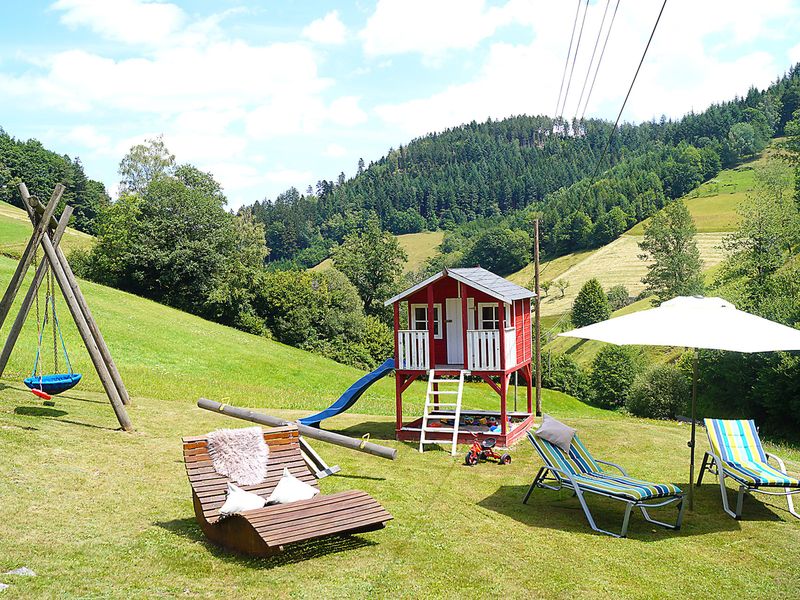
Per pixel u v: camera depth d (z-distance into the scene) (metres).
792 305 41.25
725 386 40.47
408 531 9.02
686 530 9.68
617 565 8.02
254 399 22.91
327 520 7.80
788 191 58.56
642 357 59.94
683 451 15.94
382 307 78.56
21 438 11.86
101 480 10.41
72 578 6.66
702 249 94.25
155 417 16.09
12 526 7.98
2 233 64.62
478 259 121.81
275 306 60.91
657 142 187.50
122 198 59.31
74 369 22.56
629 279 95.19
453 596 6.84
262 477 8.93
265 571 7.29
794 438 36.03
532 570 7.71
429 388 16.41
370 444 12.81
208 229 58.75
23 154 100.56
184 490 10.38
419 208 198.25
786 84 171.00
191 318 46.59
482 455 14.10
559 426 10.97
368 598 6.69
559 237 116.88
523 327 18.92
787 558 8.53
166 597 6.42
